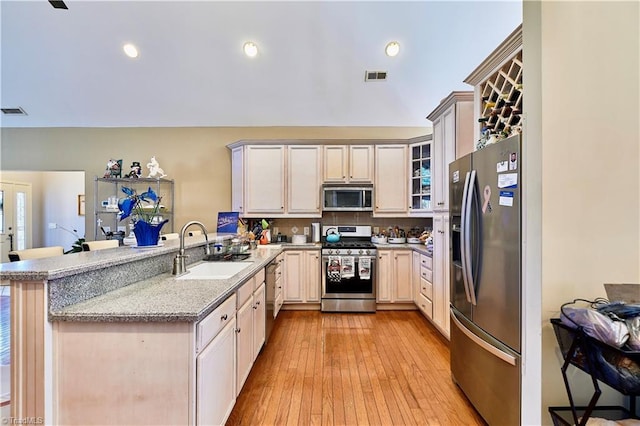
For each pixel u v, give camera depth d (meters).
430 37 3.25
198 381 1.28
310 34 3.26
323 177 4.21
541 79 1.37
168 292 1.57
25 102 4.15
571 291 1.37
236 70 3.68
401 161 4.18
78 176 6.63
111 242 2.92
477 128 2.43
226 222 4.12
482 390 1.81
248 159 4.23
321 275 3.94
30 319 1.25
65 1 2.97
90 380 1.26
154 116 4.45
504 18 3.03
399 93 3.97
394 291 3.95
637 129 1.39
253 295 2.26
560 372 1.38
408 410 1.95
